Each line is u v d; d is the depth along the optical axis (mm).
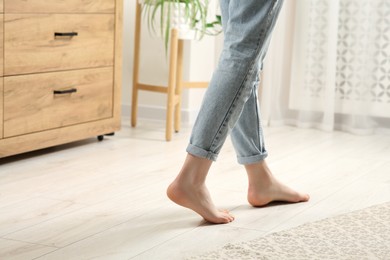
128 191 2305
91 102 3094
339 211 2082
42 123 2838
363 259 1627
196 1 3404
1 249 1686
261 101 3764
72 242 1749
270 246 1706
